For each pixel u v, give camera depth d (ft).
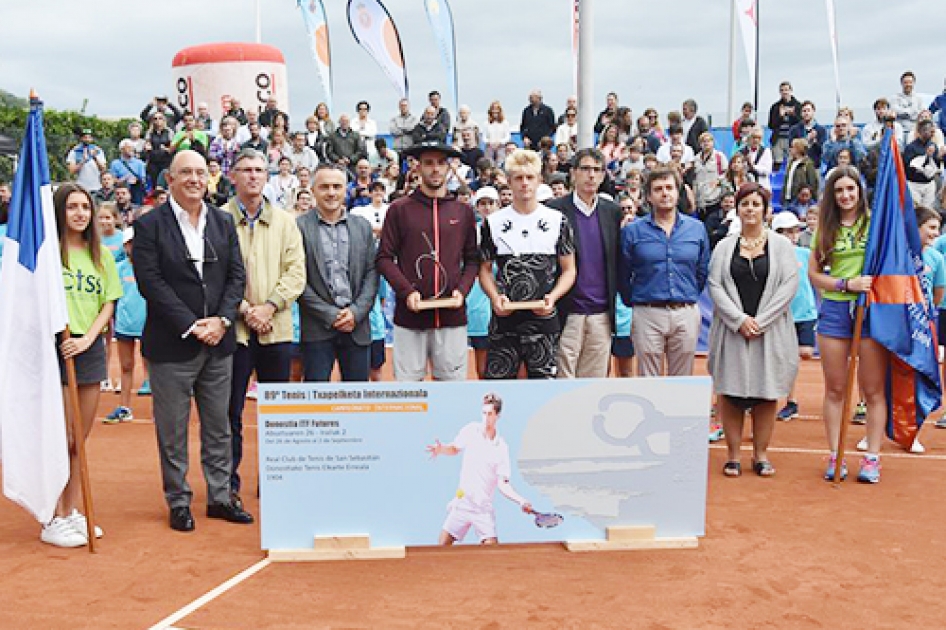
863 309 24.06
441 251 21.99
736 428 25.05
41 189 19.30
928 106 58.03
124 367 32.17
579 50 36.96
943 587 17.21
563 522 19.30
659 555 18.95
